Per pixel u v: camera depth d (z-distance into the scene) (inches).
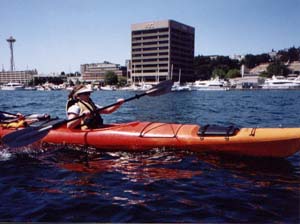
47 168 223.6
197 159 235.3
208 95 1964.8
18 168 224.5
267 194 173.2
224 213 151.5
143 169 217.6
